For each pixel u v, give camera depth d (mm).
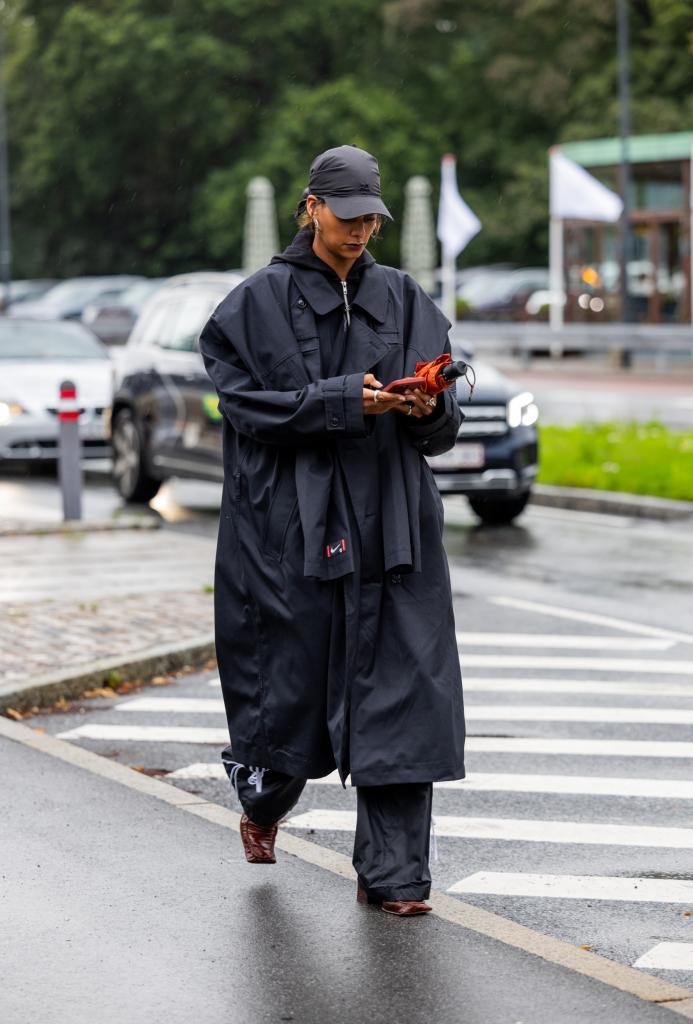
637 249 70000
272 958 9359
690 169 67688
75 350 38562
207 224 117562
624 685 17062
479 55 114125
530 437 28656
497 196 115312
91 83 118000
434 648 9695
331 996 8844
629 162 69500
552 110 108375
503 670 17750
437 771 9578
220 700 16406
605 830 12305
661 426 40656
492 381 28641
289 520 9727
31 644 17844
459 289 91312
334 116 113312
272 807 10406
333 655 9711
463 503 32188
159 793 12664
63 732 15195
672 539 27484
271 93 120938
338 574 9570
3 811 12156
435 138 114750
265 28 118312
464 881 11125
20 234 131500
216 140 118688
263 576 9797
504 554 25781
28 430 34594
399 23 112312
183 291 31453
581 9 104438
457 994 8859
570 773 13844
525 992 8883
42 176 123250
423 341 9945
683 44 100625
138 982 9031
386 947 9516
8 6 129875
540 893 10898
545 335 69688
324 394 9422
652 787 13438
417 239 83000
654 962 9688
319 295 9773
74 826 11828
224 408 9789
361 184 9570
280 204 113250
